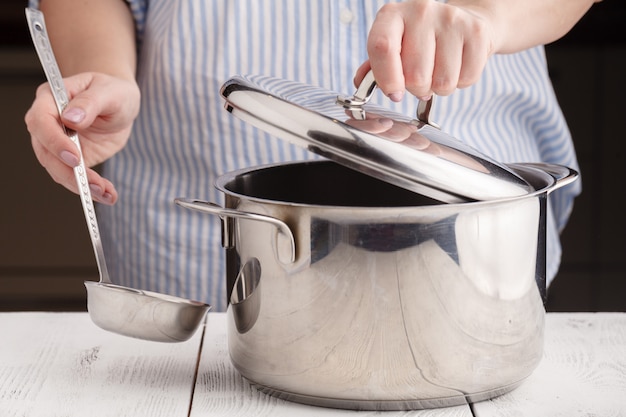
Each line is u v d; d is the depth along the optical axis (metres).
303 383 0.69
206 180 1.20
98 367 0.80
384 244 0.65
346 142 0.65
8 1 2.11
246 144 1.17
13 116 2.19
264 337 0.70
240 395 0.73
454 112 1.18
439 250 0.65
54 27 1.20
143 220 1.23
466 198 0.66
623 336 0.85
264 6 1.17
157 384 0.76
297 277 0.67
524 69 1.26
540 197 0.71
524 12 0.97
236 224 0.71
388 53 0.70
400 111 1.16
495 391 0.71
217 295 1.21
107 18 1.20
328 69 1.17
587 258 2.19
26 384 0.76
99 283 0.76
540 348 0.73
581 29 2.07
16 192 2.22
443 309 0.66
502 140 1.22
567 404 0.71
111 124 1.02
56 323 0.90
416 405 0.69
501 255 0.68
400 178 0.65
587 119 2.12
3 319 0.91
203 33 1.17
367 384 0.68
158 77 1.19
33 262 2.26
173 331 0.76
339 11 1.16
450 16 0.74
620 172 2.14
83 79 0.99
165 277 1.22
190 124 1.19
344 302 0.66
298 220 0.66
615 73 2.10
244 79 0.72
